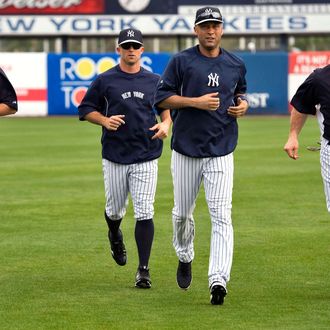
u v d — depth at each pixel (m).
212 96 18.27
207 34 18.44
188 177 18.98
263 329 16.44
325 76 18.22
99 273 21.52
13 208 31.17
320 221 28.33
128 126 20.53
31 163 44.62
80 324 16.83
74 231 26.92
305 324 16.77
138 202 20.56
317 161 44.81
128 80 20.67
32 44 109.44
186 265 19.62
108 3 88.19
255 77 80.19
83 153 49.22
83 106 20.84
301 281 20.42
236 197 33.16
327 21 87.69
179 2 87.75
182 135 18.81
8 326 16.70
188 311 17.77
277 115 79.81
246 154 48.00
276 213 29.78
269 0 87.75
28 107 80.25
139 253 20.23
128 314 17.56
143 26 88.19
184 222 19.38
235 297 18.95
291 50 107.00
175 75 18.69
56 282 20.48
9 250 24.19
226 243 18.34
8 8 88.56
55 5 88.44
